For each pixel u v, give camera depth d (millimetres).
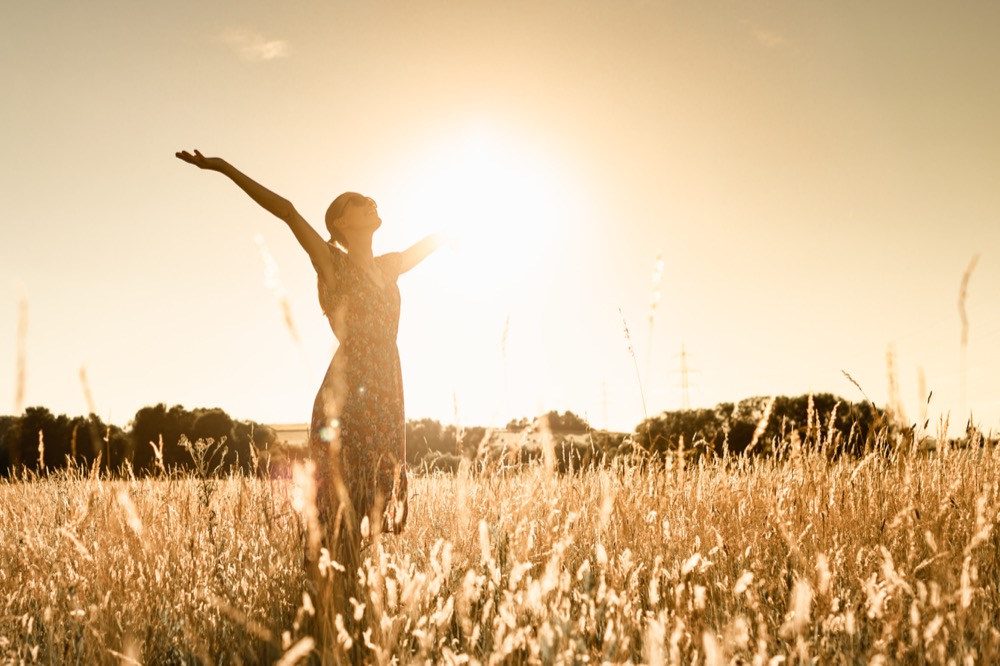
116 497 3105
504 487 3482
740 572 2969
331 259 4074
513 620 1986
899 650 2062
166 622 2789
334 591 2711
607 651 1932
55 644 2611
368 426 3838
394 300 4285
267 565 3215
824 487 3377
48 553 3488
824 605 2279
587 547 3285
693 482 3605
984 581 2773
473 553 3043
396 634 2094
